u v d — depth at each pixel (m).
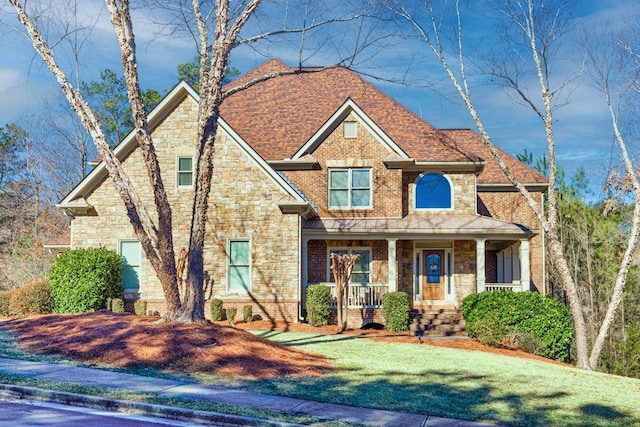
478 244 24.98
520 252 27.30
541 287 29.56
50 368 12.40
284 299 22.84
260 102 29.69
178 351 13.62
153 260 15.60
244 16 15.34
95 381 11.44
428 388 12.52
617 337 34.03
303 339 18.77
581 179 37.09
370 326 24.53
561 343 20.78
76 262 22.06
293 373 13.12
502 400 11.88
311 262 26.31
